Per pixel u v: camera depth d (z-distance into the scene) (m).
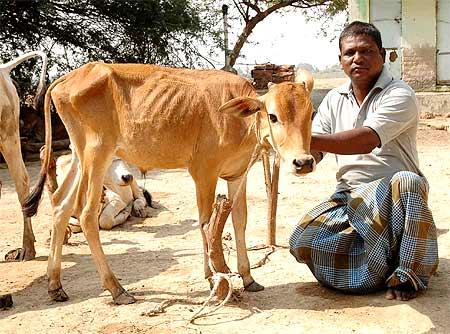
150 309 4.31
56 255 4.67
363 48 4.25
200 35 15.48
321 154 4.61
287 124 3.71
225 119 4.21
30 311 4.48
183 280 4.97
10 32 14.05
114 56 15.20
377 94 4.28
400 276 4.21
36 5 13.50
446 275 4.75
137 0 14.30
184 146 4.37
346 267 4.44
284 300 4.41
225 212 4.12
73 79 4.64
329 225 4.48
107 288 4.53
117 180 6.93
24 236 5.85
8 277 5.32
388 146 4.39
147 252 5.88
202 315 4.18
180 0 14.77
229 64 18.36
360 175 4.49
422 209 4.16
